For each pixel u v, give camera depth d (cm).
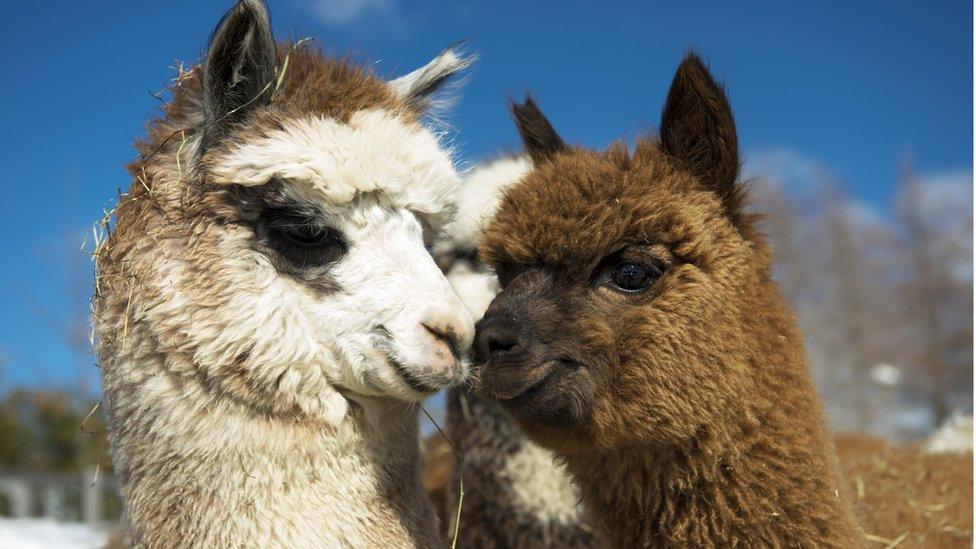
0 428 421
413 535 100
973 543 129
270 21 97
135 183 99
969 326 673
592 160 111
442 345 95
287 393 94
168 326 94
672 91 110
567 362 102
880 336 677
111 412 99
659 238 103
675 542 103
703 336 101
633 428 102
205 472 94
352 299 95
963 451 177
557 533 129
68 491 353
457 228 133
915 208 736
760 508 101
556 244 104
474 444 133
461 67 115
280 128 95
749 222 109
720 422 101
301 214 95
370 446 99
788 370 105
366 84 101
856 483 144
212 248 94
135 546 96
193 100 99
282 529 93
